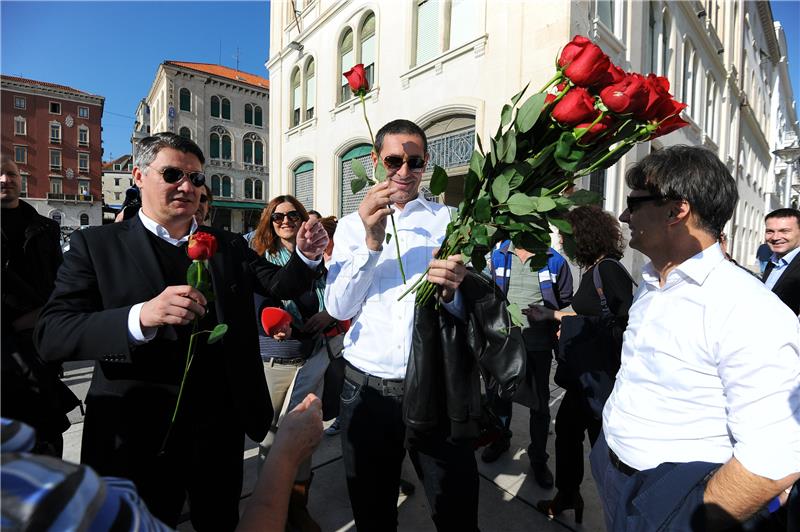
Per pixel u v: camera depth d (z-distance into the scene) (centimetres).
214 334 103
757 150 2300
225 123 3142
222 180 3152
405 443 146
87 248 127
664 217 108
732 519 90
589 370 190
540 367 249
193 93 2989
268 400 152
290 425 90
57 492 33
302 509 198
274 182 1377
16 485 32
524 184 105
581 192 95
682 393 103
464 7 719
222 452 139
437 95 752
